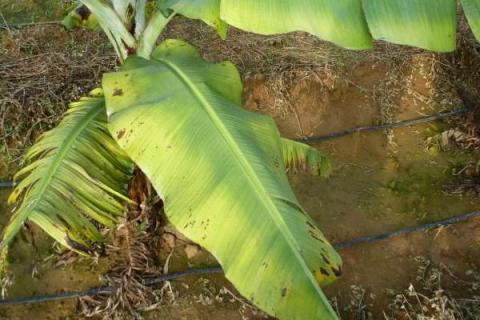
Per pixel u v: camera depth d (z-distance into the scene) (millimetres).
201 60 2379
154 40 2504
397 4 1852
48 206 1905
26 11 4758
